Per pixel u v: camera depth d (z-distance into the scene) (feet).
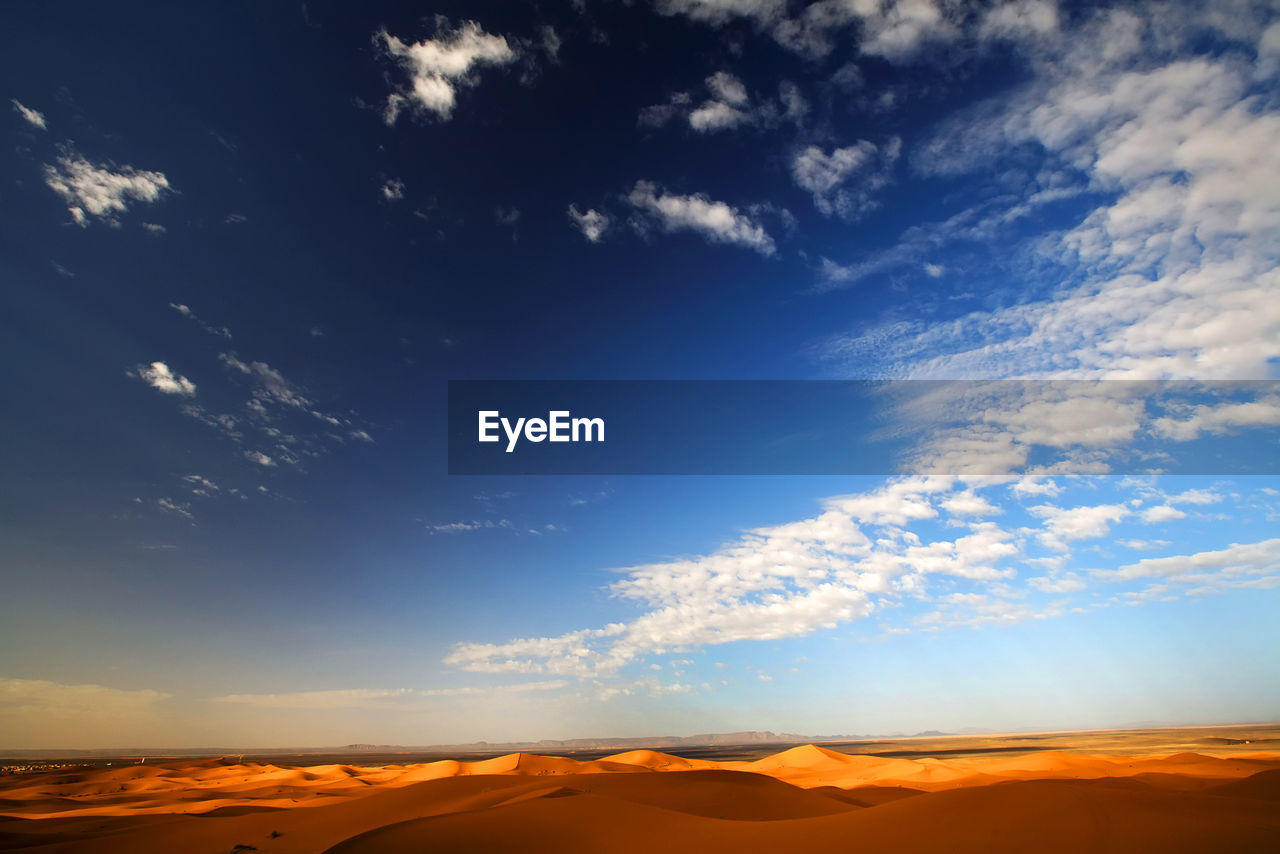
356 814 206.28
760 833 119.85
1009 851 93.76
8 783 438.40
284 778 450.30
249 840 179.52
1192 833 93.56
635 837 119.65
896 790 289.74
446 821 130.31
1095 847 91.09
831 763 463.01
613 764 492.95
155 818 262.88
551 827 125.18
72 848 175.32
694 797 213.66
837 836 111.75
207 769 543.80
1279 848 87.15
